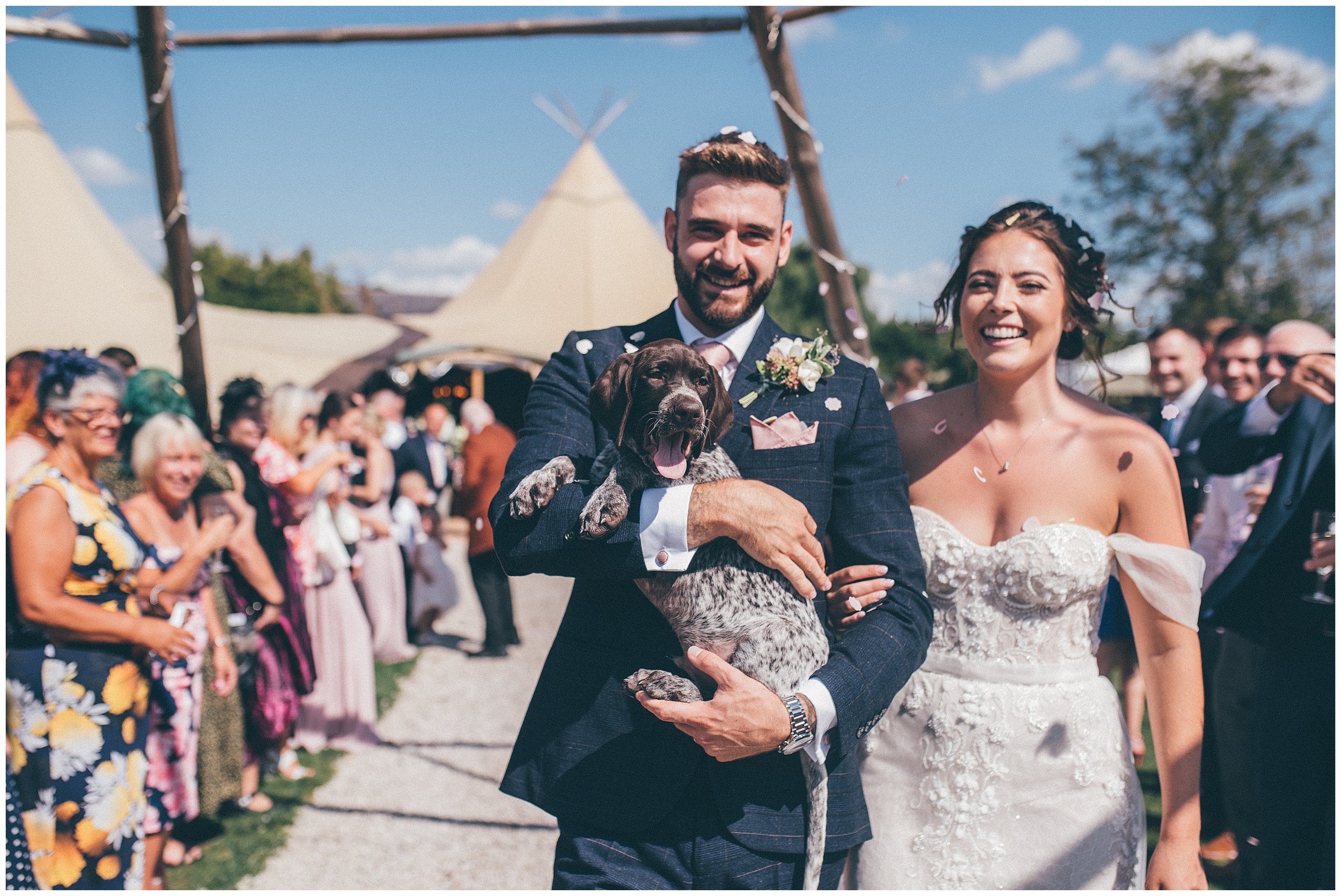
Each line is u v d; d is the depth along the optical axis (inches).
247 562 178.2
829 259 156.1
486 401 693.3
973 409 98.6
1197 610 85.6
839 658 73.7
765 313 85.9
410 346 530.6
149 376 153.4
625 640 76.5
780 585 76.0
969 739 89.0
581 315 526.3
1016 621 89.7
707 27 153.9
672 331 86.0
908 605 77.0
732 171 77.5
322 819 189.2
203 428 215.0
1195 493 163.3
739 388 81.0
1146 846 91.5
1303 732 129.4
